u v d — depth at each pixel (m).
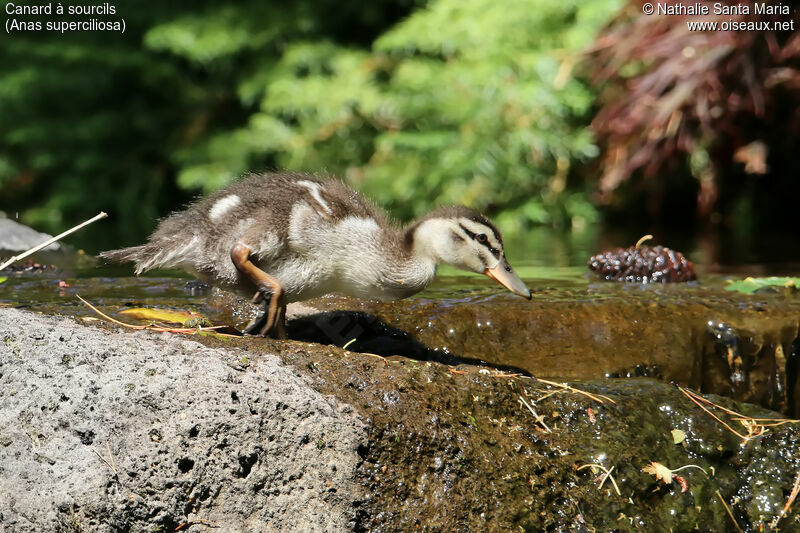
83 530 5.27
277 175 7.43
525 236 16.80
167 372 5.53
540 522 5.74
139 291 8.62
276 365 5.74
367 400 5.74
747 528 6.21
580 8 20.91
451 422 5.84
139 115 24.53
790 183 19.48
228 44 23.45
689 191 20.23
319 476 5.51
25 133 24.12
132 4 24.97
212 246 6.91
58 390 5.46
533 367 7.53
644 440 6.26
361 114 22.86
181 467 5.41
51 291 8.52
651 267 10.02
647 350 7.77
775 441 6.50
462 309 7.89
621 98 18.98
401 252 7.32
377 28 25.23
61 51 24.00
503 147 21.02
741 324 8.02
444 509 5.61
